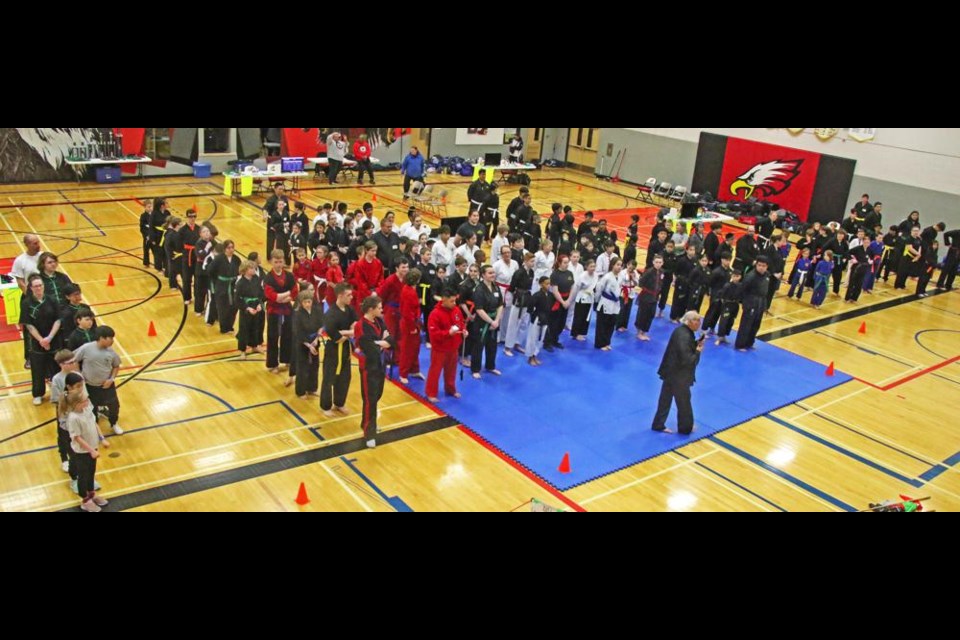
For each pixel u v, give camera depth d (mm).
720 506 10469
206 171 29688
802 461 11961
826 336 17797
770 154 29875
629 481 10938
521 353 15141
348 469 10609
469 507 9922
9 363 12977
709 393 14156
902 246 21750
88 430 9023
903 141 25875
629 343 16266
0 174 26094
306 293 11961
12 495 9500
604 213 29031
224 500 9695
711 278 16906
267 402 12328
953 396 14883
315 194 28281
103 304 16047
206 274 15039
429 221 25359
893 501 10664
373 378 10867
